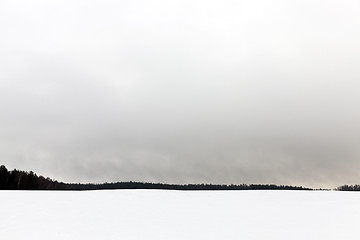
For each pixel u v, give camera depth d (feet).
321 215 37.19
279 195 53.11
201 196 51.72
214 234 29.76
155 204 43.78
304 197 50.49
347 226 32.45
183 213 38.37
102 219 34.88
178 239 28.37
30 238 28.19
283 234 29.84
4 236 28.71
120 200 46.19
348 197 50.37
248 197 50.57
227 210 40.29
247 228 31.81
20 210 38.22
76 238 28.35
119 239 28.19
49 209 39.11
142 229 31.22
